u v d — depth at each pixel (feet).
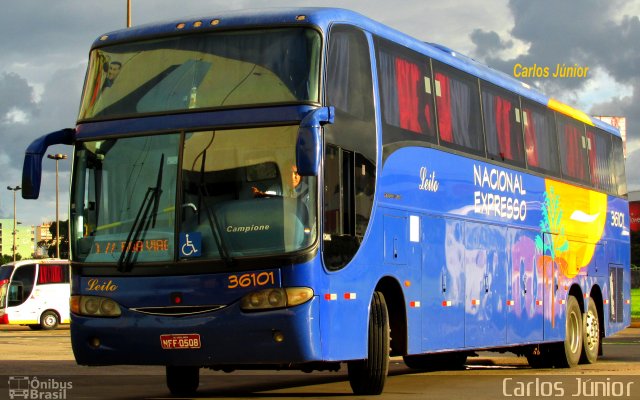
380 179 48.60
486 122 62.34
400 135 51.08
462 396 49.88
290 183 42.91
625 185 88.99
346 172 45.60
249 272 42.57
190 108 44.60
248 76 44.45
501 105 65.00
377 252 48.01
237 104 44.04
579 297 76.48
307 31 44.62
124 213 44.60
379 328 48.32
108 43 47.39
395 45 51.93
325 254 43.34
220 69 44.88
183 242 43.42
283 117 43.37
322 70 44.14
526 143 68.23
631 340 113.29
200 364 43.47
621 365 76.43
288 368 47.50
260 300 42.37
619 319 84.64
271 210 42.86
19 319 161.27
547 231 70.54
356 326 45.91
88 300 44.70
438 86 56.39
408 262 51.16
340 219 44.83
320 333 42.98
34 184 44.86
